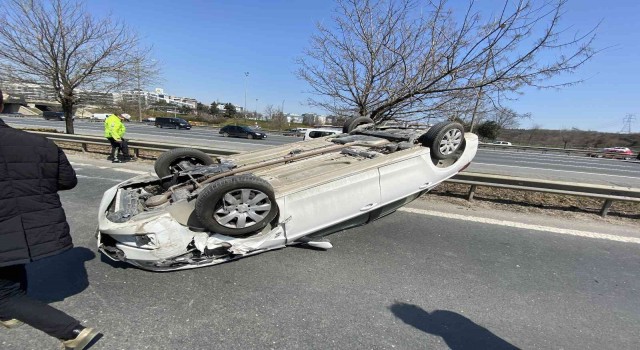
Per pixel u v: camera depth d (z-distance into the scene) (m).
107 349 2.14
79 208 4.70
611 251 3.90
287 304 2.68
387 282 3.05
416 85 5.96
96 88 12.47
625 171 16.58
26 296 1.99
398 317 2.58
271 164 3.80
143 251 2.77
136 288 2.80
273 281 2.99
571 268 3.46
